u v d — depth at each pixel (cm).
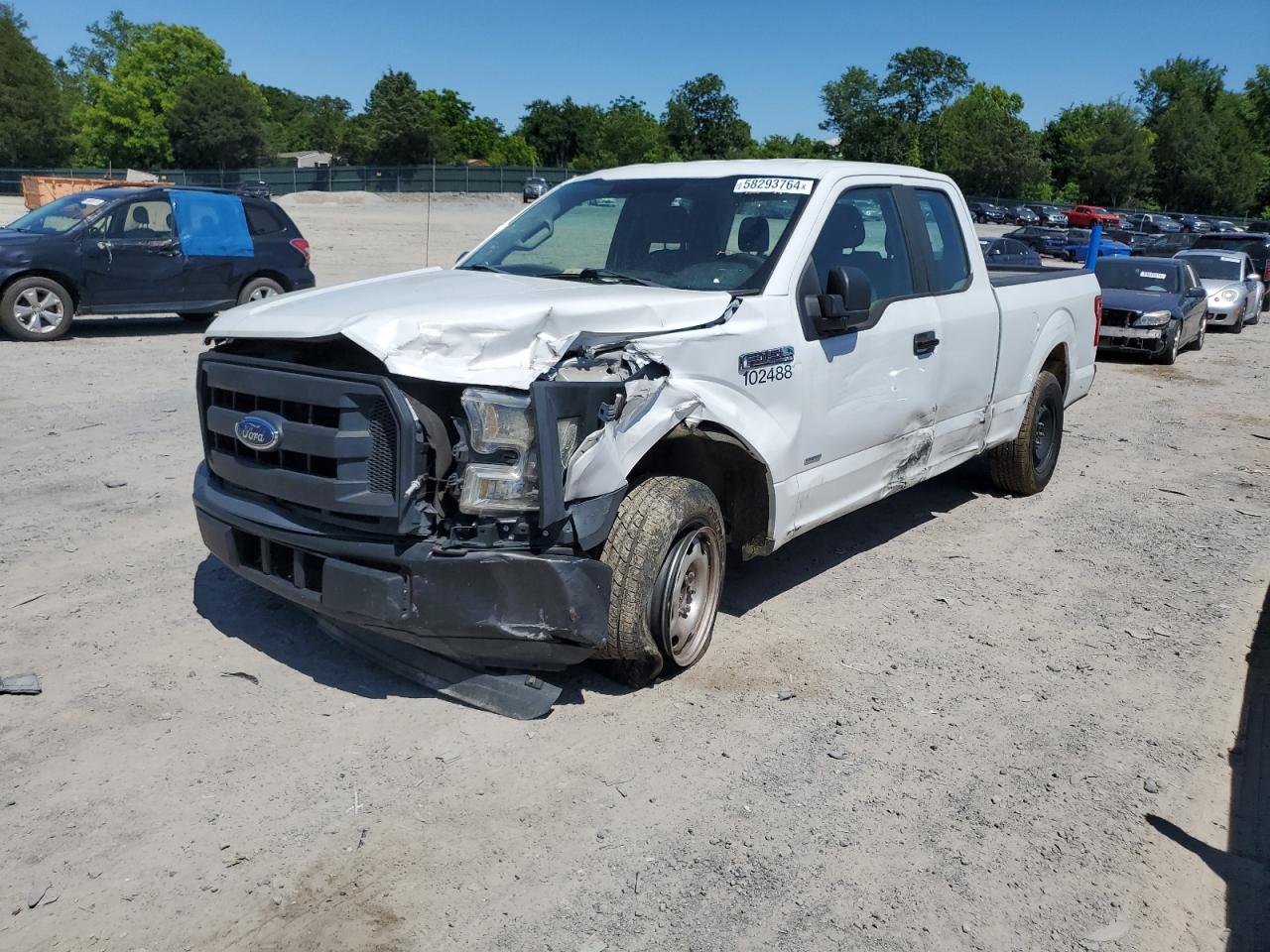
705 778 383
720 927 308
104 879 315
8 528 607
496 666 432
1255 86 11388
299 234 1503
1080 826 369
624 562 412
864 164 571
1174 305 1602
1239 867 351
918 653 504
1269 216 11281
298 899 310
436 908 310
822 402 504
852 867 339
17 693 417
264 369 399
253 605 508
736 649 495
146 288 1343
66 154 9219
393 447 371
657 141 10338
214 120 9319
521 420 371
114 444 803
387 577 378
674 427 427
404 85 7038
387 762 382
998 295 677
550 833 347
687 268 502
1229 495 834
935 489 808
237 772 372
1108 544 688
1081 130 11856
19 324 1269
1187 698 471
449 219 4756
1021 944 309
